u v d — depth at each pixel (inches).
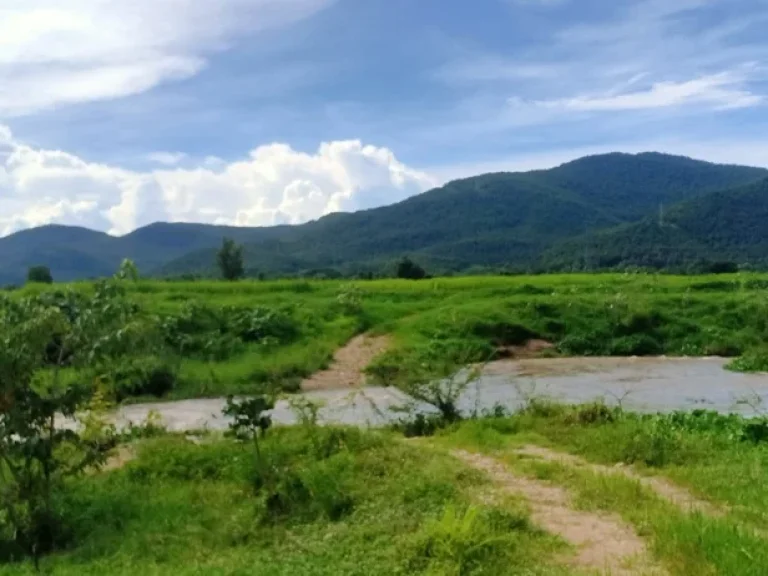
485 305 1395.2
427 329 1290.6
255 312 1282.0
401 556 324.5
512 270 4119.1
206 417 811.4
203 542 381.4
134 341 517.7
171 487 473.1
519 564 307.0
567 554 317.1
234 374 1013.2
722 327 1360.7
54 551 398.3
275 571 322.3
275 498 416.8
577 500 393.1
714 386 979.3
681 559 291.3
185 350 1130.0
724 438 565.3
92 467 495.5
